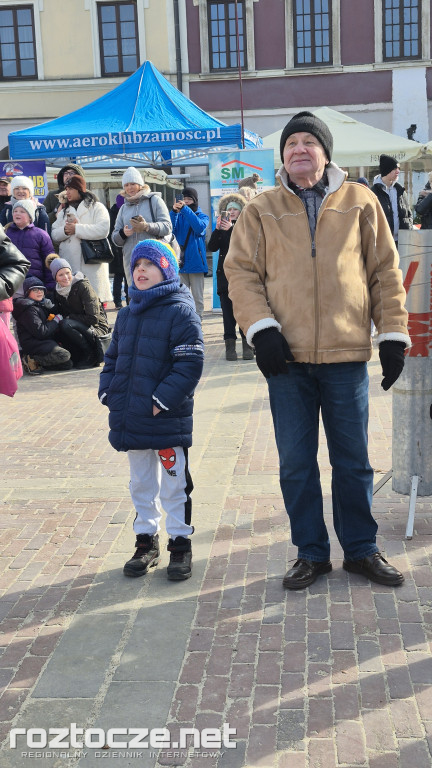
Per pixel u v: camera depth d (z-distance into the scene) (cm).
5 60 2258
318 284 313
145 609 330
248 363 839
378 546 374
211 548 383
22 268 361
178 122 1231
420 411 386
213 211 1191
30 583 359
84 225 879
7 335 367
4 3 2222
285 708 259
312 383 330
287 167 314
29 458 546
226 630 309
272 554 373
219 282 841
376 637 298
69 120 1271
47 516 437
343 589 336
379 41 2200
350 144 1443
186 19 2214
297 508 340
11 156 1226
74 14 2220
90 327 868
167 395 337
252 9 2208
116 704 268
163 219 872
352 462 334
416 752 236
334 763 233
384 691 265
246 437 564
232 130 1184
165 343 343
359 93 2234
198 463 510
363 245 322
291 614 318
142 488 363
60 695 274
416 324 379
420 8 2189
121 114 1262
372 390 682
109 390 353
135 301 352
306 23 2222
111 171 1789
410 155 1433
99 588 351
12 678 286
